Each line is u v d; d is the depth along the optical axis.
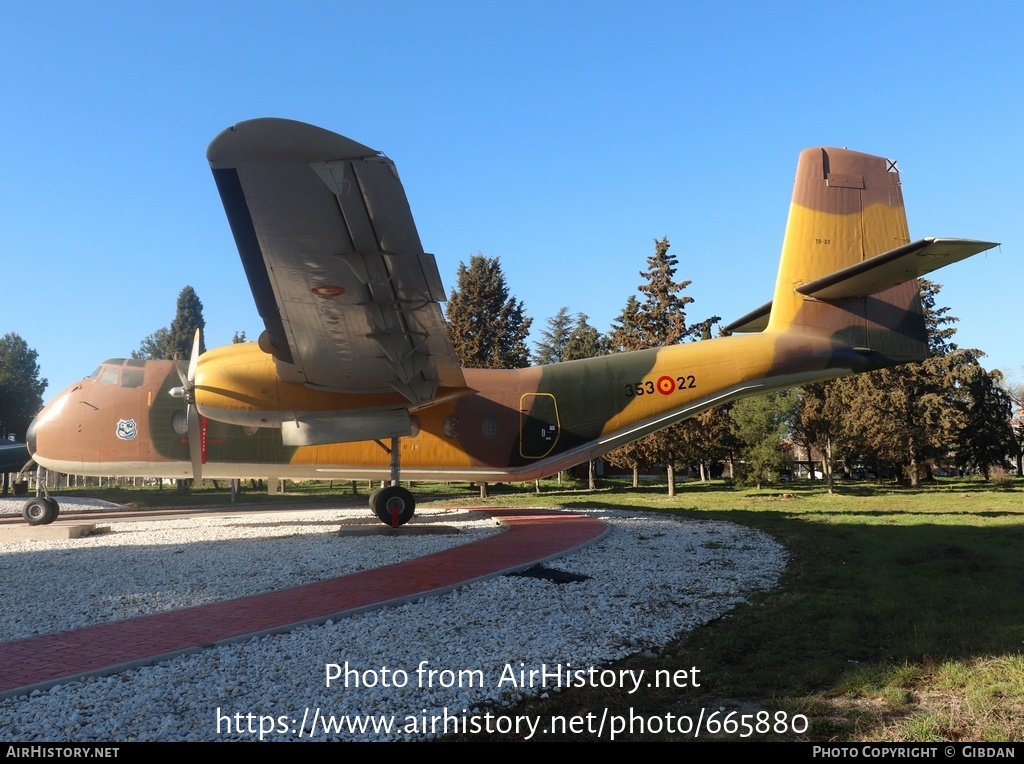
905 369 35.47
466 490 38.28
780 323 14.99
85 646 6.16
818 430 30.31
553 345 68.75
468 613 7.37
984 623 6.82
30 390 66.62
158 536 13.10
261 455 14.18
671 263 34.44
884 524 14.51
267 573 9.32
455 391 13.77
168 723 4.70
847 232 15.04
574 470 45.41
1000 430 39.62
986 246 11.34
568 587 8.52
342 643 6.36
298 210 8.72
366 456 14.32
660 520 15.65
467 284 38.81
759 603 8.08
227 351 13.20
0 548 11.96
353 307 10.55
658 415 14.93
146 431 14.20
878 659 6.09
